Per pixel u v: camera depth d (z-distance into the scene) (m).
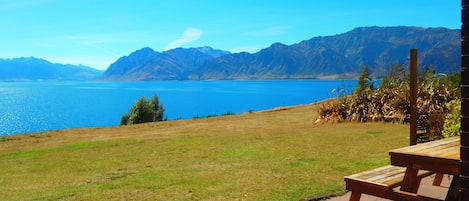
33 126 65.12
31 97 184.88
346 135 11.71
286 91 177.38
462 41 2.75
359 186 4.12
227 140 11.27
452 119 7.04
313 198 5.26
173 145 10.75
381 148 9.31
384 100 15.69
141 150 10.20
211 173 7.01
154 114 29.88
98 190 6.08
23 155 10.48
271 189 5.83
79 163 8.78
